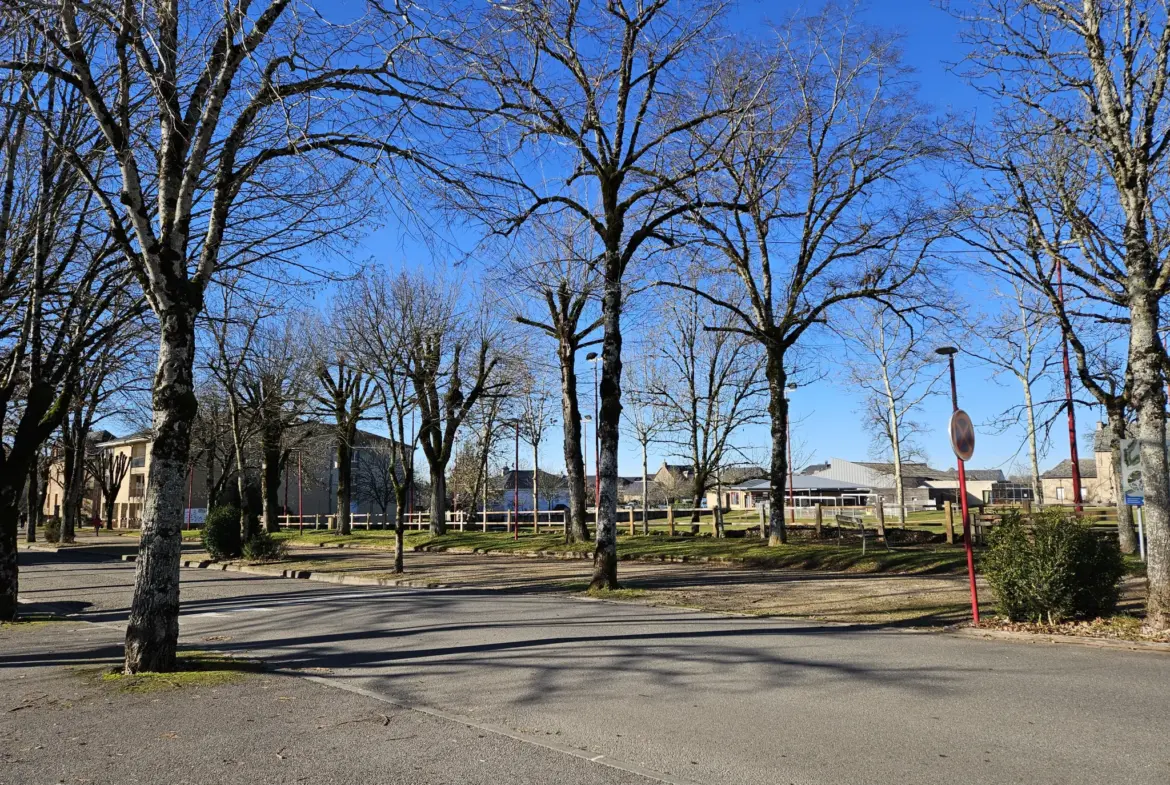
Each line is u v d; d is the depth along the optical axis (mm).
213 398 37031
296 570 23031
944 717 6277
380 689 7547
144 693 7219
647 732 6000
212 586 19422
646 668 8312
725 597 14664
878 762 5266
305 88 8930
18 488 13609
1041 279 14453
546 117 13766
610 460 16141
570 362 28438
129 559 31266
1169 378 13719
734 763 5285
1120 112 10352
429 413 34219
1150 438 9852
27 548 41062
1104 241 11828
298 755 5449
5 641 10922
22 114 13031
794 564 20391
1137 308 10125
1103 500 65875
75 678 8000
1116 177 10453
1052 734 5793
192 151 8352
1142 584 13703
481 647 9727
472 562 25312
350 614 13359
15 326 16422
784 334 23016
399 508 21828
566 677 7957
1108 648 9102
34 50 11078
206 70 8609
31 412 13602
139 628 8156
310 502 77438
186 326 8258
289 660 9125
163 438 8195
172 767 5195
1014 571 10570
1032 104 11766
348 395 37250
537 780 4977
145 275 8758
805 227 21672
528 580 19094
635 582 17672
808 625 11258
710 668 8258
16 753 5496
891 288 20859
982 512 25359
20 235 14172
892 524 32156
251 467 46250
